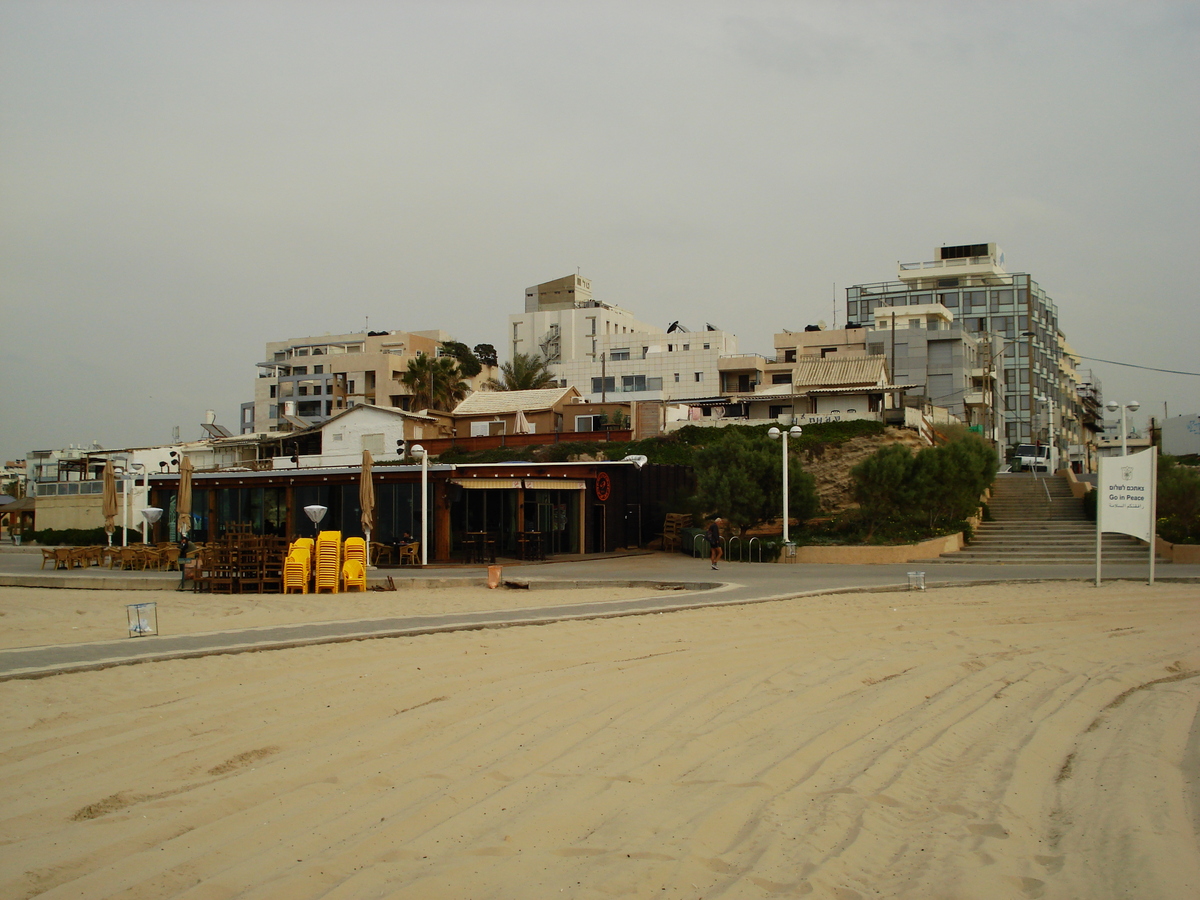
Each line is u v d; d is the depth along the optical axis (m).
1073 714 11.45
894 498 34.16
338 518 39.66
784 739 10.10
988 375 82.50
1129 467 24.22
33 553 52.72
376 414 60.09
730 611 19.52
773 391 72.94
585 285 110.75
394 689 12.00
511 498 37.03
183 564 27.41
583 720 10.64
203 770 8.78
